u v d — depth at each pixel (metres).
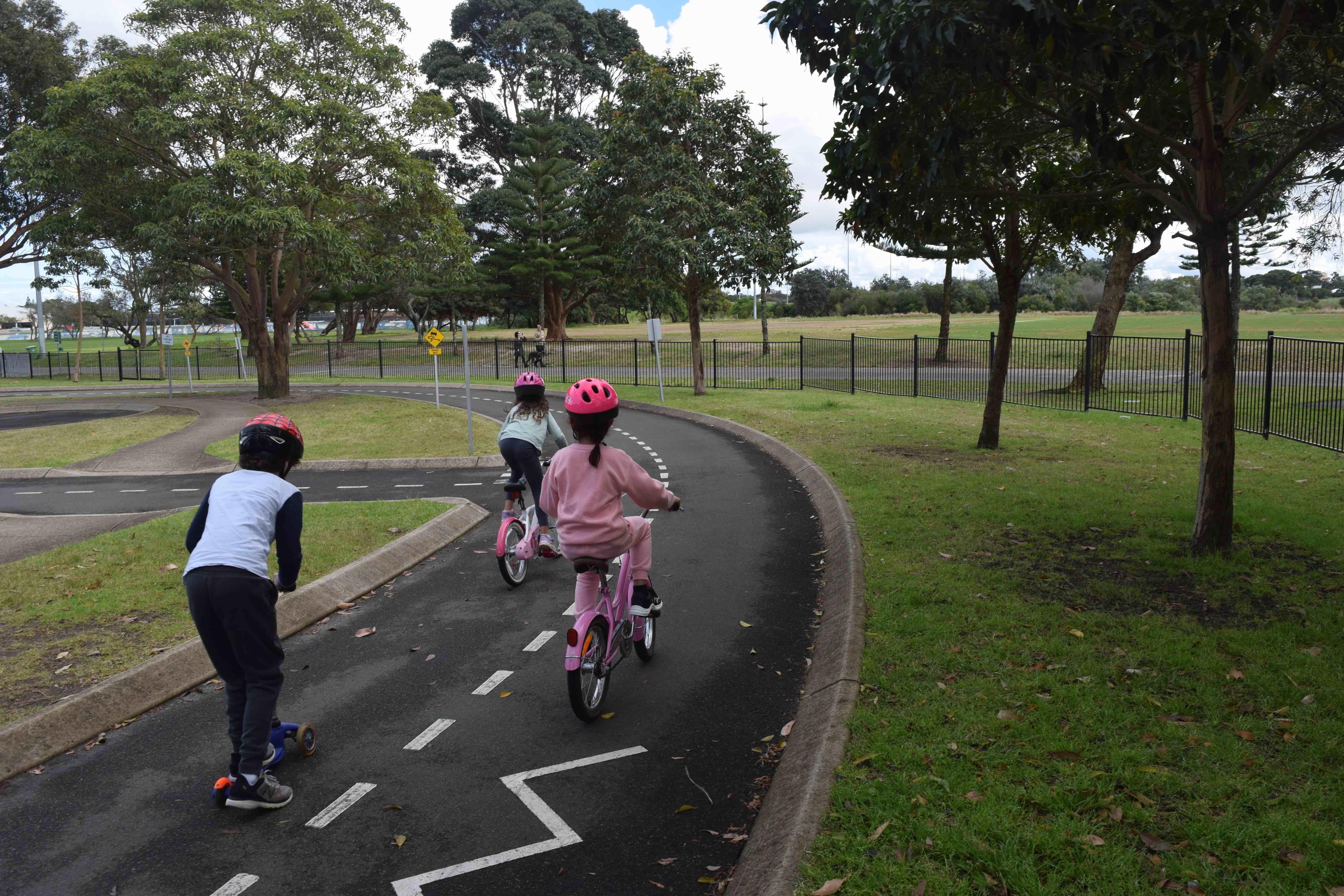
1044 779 3.51
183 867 3.37
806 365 34.28
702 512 9.80
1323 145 7.66
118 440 18.47
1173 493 9.36
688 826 3.58
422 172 27.03
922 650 4.98
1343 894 2.69
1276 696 4.18
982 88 7.17
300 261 28.53
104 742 4.48
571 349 42.25
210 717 4.78
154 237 24.84
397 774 4.11
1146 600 5.76
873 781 3.53
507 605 6.72
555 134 54.22
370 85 26.61
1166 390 21.42
